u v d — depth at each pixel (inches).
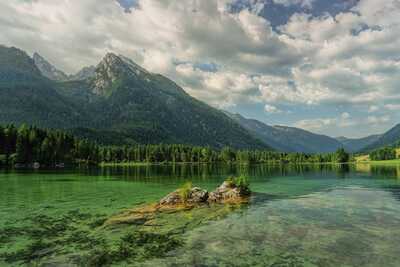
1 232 1018.1
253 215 1293.1
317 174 4360.2
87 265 716.0
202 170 5836.6
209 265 709.3
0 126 5777.6
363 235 954.1
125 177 3752.5
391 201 1664.6
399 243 867.4
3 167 5497.1
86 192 2169.0
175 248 837.2
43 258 764.0
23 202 1675.7
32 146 5974.4
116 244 879.7
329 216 1258.6
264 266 701.3
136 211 1393.9
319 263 716.7
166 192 2183.8
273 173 4749.0
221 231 1019.9
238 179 2030.0
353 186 2541.8
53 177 3585.1
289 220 1185.4
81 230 1045.2
